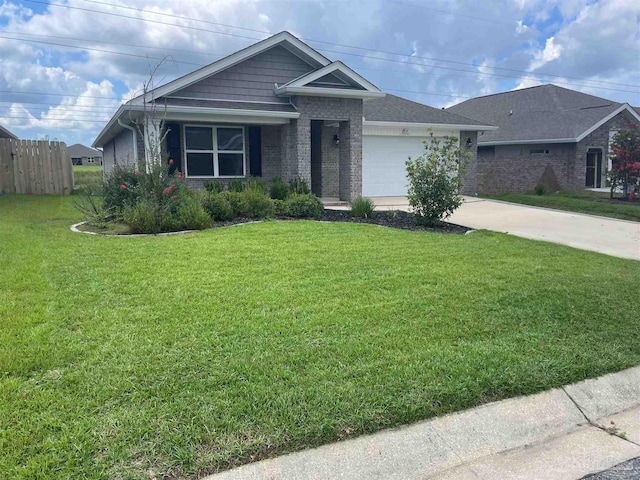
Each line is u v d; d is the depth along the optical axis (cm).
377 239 833
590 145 2025
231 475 247
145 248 715
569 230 1038
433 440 287
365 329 417
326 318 438
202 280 546
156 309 449
